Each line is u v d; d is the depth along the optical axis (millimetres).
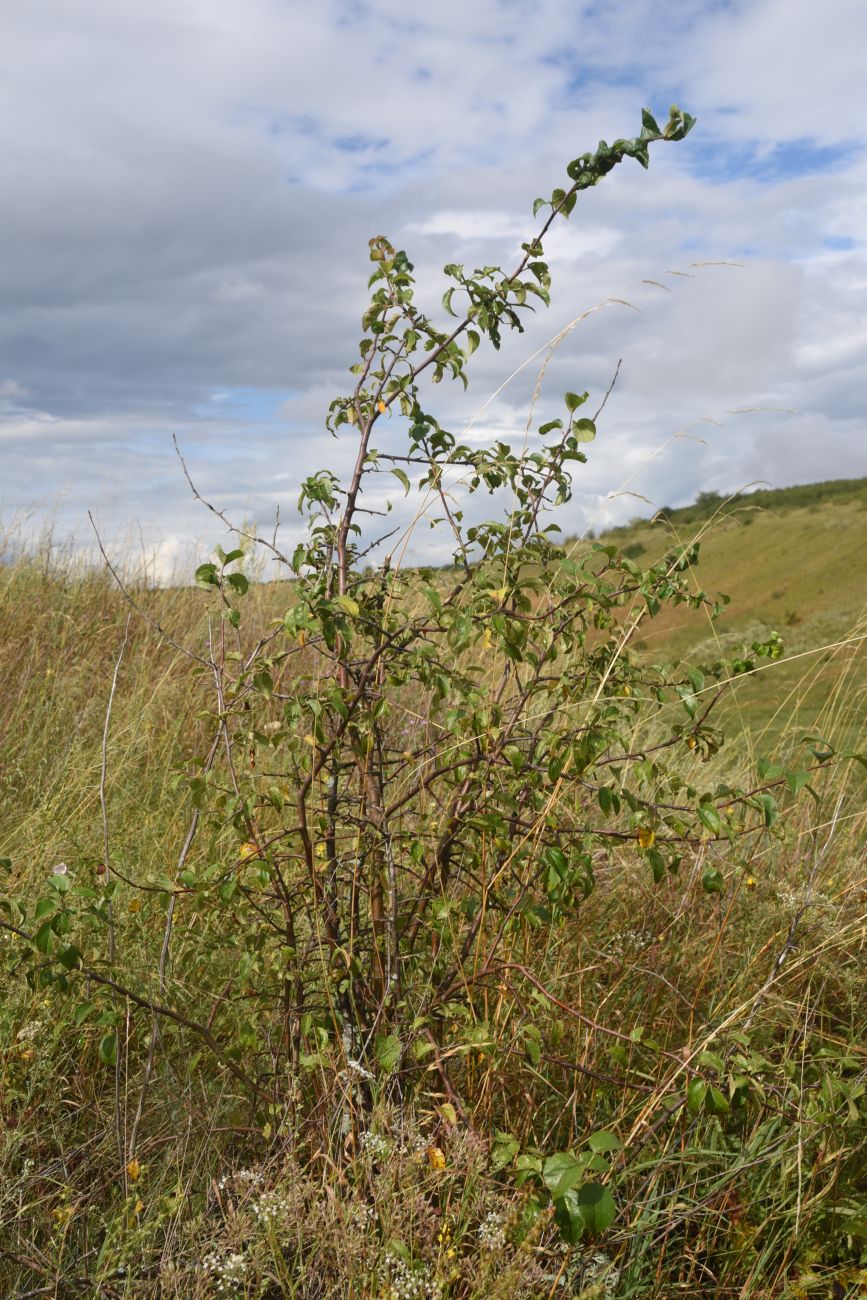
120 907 2609
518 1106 2270
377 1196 1767
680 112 2314
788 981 2725
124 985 2307
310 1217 1762
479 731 2211
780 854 3564
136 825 3479
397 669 2367
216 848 3082
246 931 2281
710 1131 2285
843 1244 2125
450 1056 2111
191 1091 2221
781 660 2307
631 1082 2311
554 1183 1474
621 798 2166
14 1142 1991
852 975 2744
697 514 34500
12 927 1959
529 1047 1923
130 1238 1754
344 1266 1710
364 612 2379
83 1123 2252
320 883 2250
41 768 4117
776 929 2916
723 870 2965
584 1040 2361
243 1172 1874
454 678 2348
